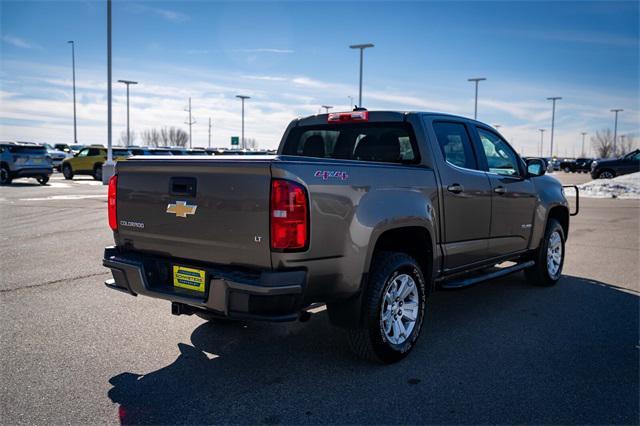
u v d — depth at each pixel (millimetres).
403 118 4848
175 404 3469
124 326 4965
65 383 3754
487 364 4152
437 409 3420
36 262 7590
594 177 30484
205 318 4980
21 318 5141
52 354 4270
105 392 3623
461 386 3760
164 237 3891
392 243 4500
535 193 6227
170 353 4340
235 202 3490
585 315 5453
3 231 10406
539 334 4855
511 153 6070
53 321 5066
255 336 4777
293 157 3508
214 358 4254
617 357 4301
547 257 6543
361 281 3846
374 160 5016
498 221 5547
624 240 10289
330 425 3219
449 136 5098
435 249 4625
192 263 3805
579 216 14602
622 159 29766
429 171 4598
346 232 3691
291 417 3311
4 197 17688
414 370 4039
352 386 3754
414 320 4340
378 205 3936
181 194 3756
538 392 3664
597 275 7293
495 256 5656
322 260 3557
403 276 4227
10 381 3770
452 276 5062
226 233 3539
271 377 3902
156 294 3844
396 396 3598
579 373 3980
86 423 3215
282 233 3346
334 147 5320
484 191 5266
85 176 34750
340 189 3666
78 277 6730
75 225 11242
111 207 4262
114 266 4070
